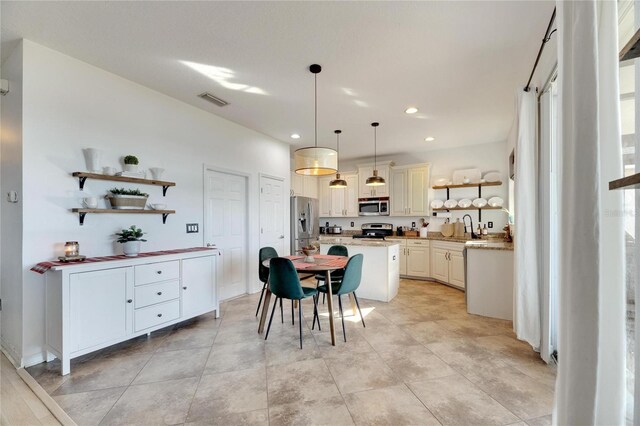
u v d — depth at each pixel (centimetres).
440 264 519
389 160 648
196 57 255
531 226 252
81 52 247
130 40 231
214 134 390
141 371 220
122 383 204
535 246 250
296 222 558
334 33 223
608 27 105
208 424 163
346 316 343
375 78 292
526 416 168
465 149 566
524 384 201
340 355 244
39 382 205
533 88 258
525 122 257
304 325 314
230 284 418
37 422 167
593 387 95
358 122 423
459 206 555
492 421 164
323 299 395
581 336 97
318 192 713
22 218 225
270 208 492
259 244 464
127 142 295
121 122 290
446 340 274
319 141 525
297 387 198
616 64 104
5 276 251
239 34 224
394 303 396
